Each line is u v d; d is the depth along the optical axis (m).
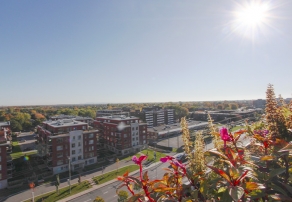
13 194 24.08
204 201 1.98
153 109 96.75
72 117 59.94
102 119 48.34
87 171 31.52
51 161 30.95
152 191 2.04
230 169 1.82
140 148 43.75
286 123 2.98
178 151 41.50
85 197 23.45
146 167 32.34
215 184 1.91
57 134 32.41
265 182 1.98
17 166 33.53
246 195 1.74
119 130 41.25
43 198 23.19
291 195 1.97
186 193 2.38
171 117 90.25
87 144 34.41
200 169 2.55
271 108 3.18
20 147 47.06
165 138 54.81
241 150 2.41
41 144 35.56
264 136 2.85
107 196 23.56
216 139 3.00
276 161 2.60
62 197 23.41
